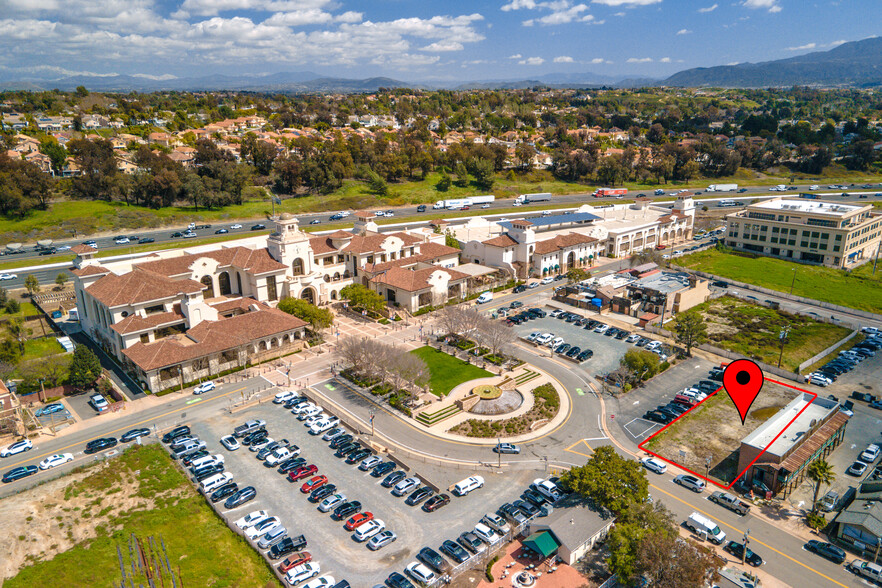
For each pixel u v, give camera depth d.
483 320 115.31
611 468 68.06
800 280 166.00
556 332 127.00
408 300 136.75
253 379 106.94
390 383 101.88
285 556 65.12
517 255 164.88
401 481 76.81
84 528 69.75
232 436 86.94
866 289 159.25
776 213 191.25
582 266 177.12
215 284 129.62
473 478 76.62
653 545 56.50
